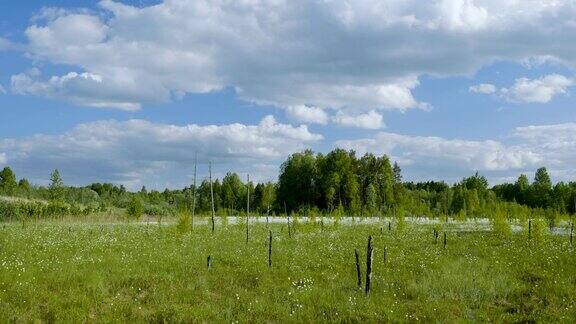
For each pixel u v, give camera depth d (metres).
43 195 103.44
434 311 16.91
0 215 62.91
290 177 122.50
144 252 29.03
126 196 130.88
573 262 27.17
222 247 33.03
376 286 20.81
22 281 18.88
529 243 36.53
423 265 25.42
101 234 41.41
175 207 98.50
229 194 123.62
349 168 119.69
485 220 83.81
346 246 34.56
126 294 18.55
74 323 14.49
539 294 19.78
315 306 17.56
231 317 15.93
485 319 16.23
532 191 127.69
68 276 20.27
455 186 121.62
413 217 83.69
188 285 20.02
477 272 23.05
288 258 27.92
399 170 129.88
